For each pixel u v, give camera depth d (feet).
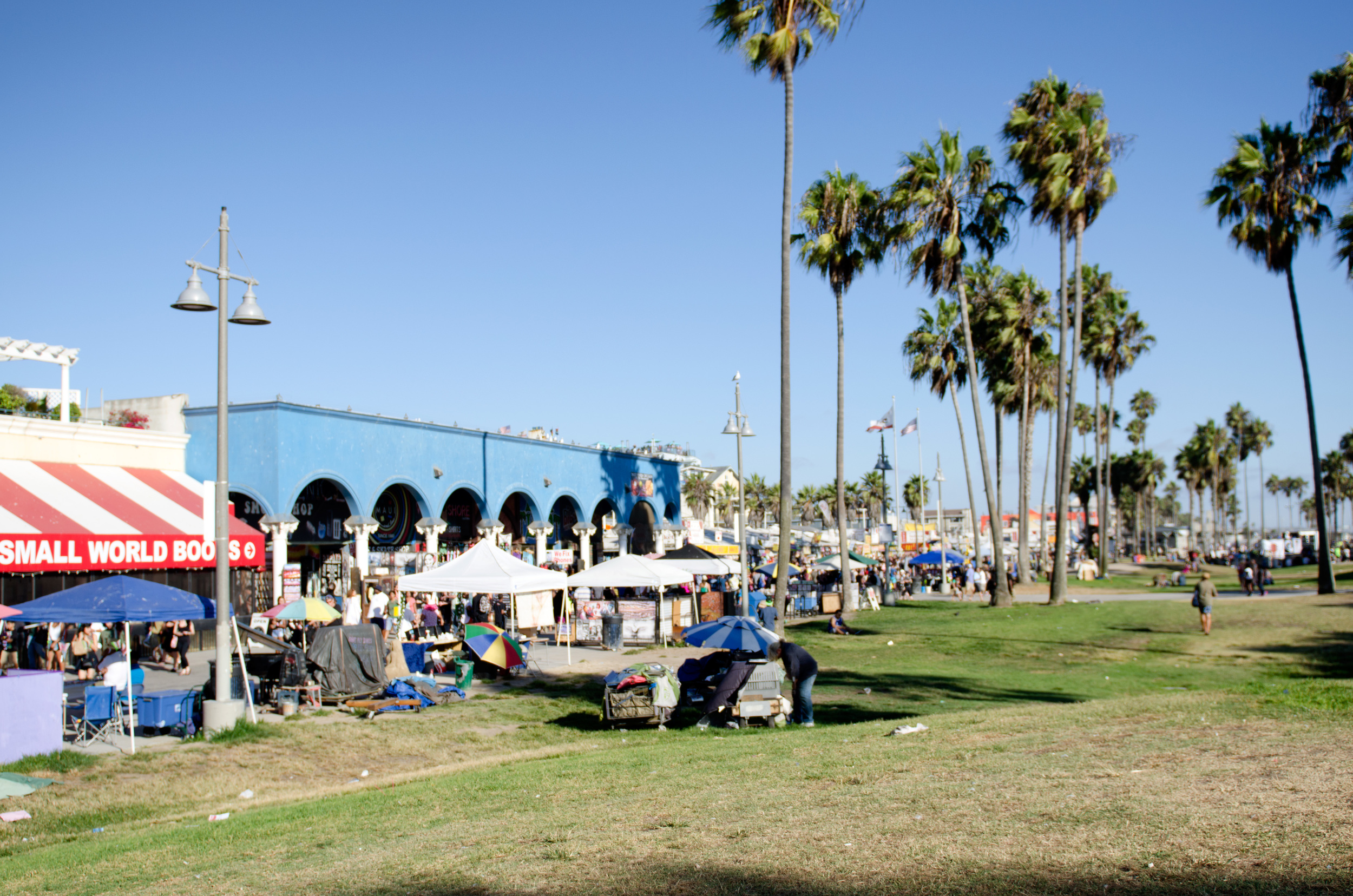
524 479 126.41
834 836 19.69
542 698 55.77
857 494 385.91
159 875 22.72
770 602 110.63
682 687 48.98
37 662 62.08
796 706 44.80
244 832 27.22
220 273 48.01
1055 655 73.10
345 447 97.71
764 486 355.56
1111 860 16.40
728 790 26.37
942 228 119.14
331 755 41.68
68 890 22.00
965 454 161.68
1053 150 114.21
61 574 68.18
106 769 39.04
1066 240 118.11
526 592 69.87
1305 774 21.43
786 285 89.35
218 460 47.44
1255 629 82.48
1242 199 114.83
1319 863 15.31
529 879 18.71
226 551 47.03
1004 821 19.53
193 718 46.16
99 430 75.72
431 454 109.91
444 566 70.38
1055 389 190.08
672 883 17.53
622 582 79.66
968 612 113.60
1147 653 72.28
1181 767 23.57
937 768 26.84
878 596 122.72
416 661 63.87
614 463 147.95
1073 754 26.99
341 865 21.62
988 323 154.40
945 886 15.87
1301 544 260.21
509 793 29.53
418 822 26.30
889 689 56.65
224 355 48.01
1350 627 78.64
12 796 34.65
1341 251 115.34
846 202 114.01
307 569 101.91
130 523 68.69
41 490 67.00
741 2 87.86
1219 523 390.83
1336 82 111.04
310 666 53.16
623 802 25.99
